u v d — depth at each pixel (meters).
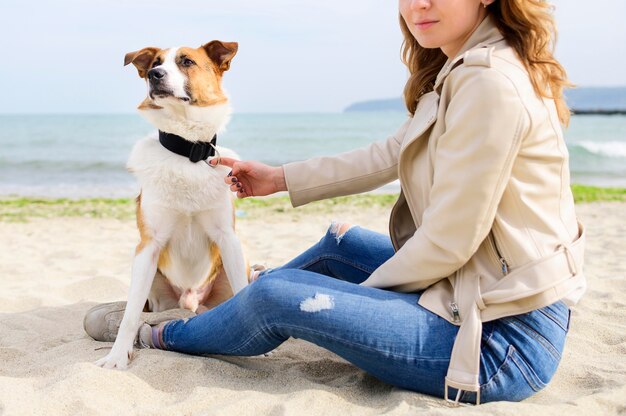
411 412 2.10
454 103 2.19
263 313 2.34
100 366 2.69
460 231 2.14
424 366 2.23
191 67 3.31
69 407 2.21
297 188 2.96
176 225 3.38
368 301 2.25
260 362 2.83
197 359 2.66
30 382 2.45
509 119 2.07
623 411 2.17
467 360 2.14
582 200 10.45
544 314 2.25
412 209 2.46
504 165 2.09
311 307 2.25
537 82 2.18
